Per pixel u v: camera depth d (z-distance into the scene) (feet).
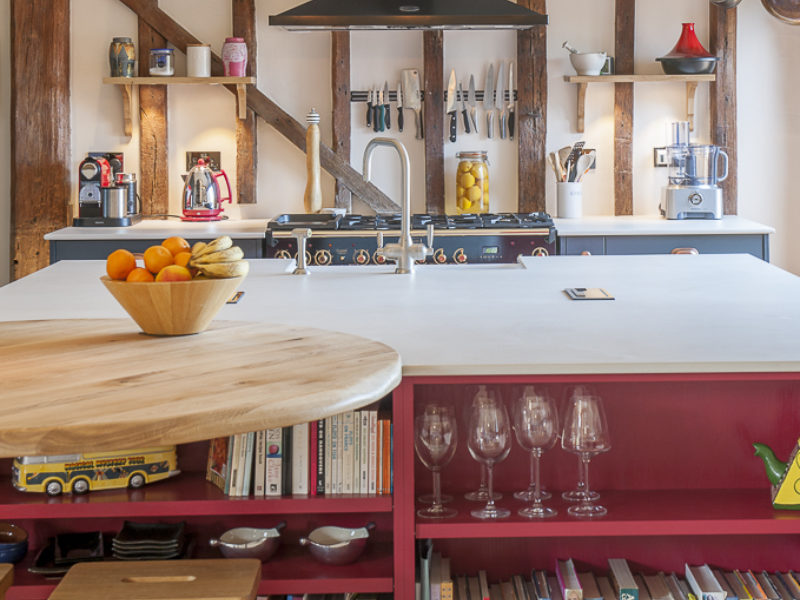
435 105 17.43
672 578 7.75
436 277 10.77
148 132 17.25
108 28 17.15
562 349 7.12
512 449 7.81
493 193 17.74
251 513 7.08
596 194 17.75
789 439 7.77
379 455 7.16
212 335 6.93
